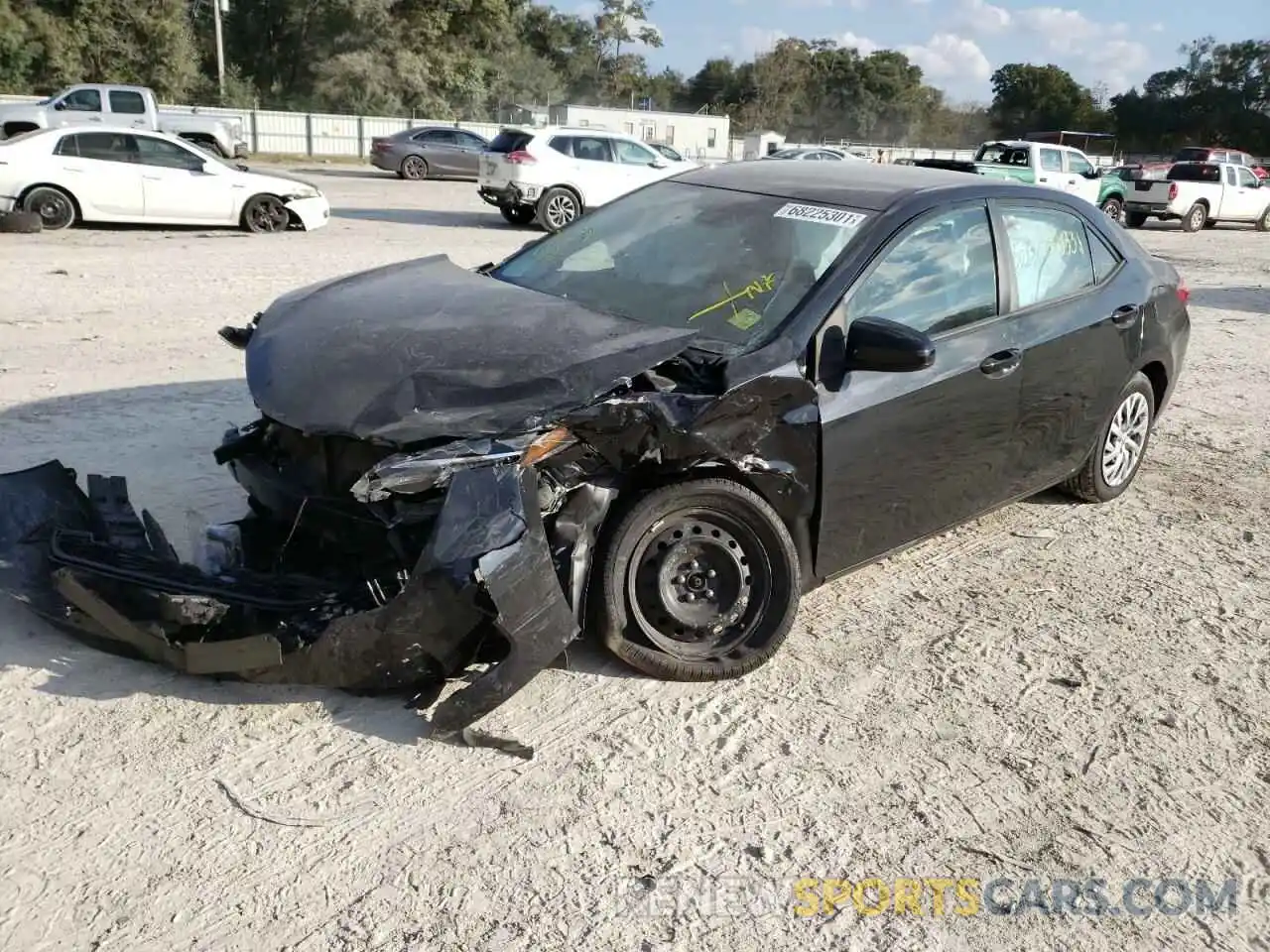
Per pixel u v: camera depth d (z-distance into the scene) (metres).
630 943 2.57
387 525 3.17
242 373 7.16
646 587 3.60
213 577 3.29
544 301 4.05
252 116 39.75
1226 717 3.71
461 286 4.29
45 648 3.59
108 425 5.84
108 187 14.02
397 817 2.95
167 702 3.36
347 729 3.30
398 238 15.16
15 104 23.80
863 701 3.67
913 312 4.07
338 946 2.51
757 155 45.66
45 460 5.21
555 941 2.56
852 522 3.95
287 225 15.32
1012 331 4.43
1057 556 4.98
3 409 6.04
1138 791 3.27
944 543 5.07
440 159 29.19
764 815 3.06
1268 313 12.20
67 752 3.11
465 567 2.97
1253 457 6.63
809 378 3.68
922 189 4.39
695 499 3.53
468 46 55.47
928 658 3.98
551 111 48.81
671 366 3.63
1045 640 4.18
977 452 4.38
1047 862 2.95
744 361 3.54
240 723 3.29
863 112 79.00
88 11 41.62
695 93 82.31
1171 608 4.51
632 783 3.16
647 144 18.69
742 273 4.06
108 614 3.16
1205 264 17.45
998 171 22.28
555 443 3.24
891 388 3.89
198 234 14.43
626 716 3.49
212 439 5.70
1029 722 3.61
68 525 3.59
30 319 8.33
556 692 3.59
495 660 3.36
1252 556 5.09
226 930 2.54
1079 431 5.02
